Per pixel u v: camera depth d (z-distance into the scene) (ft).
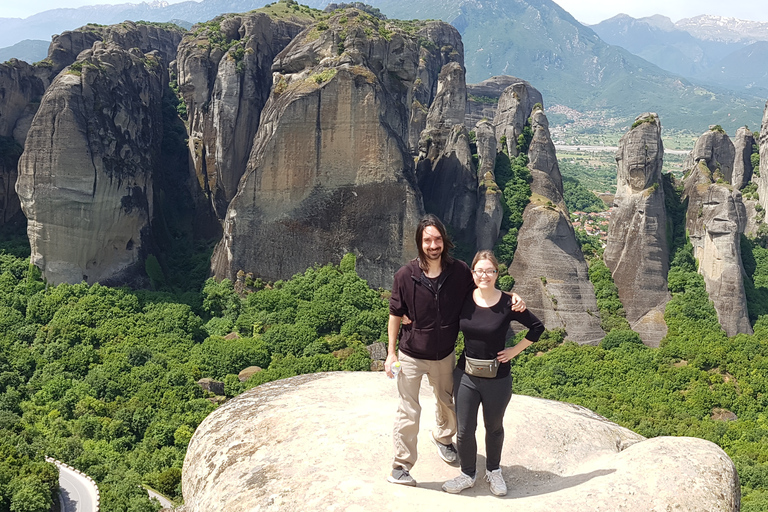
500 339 31.60
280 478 31.37
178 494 132.16
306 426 35.42
